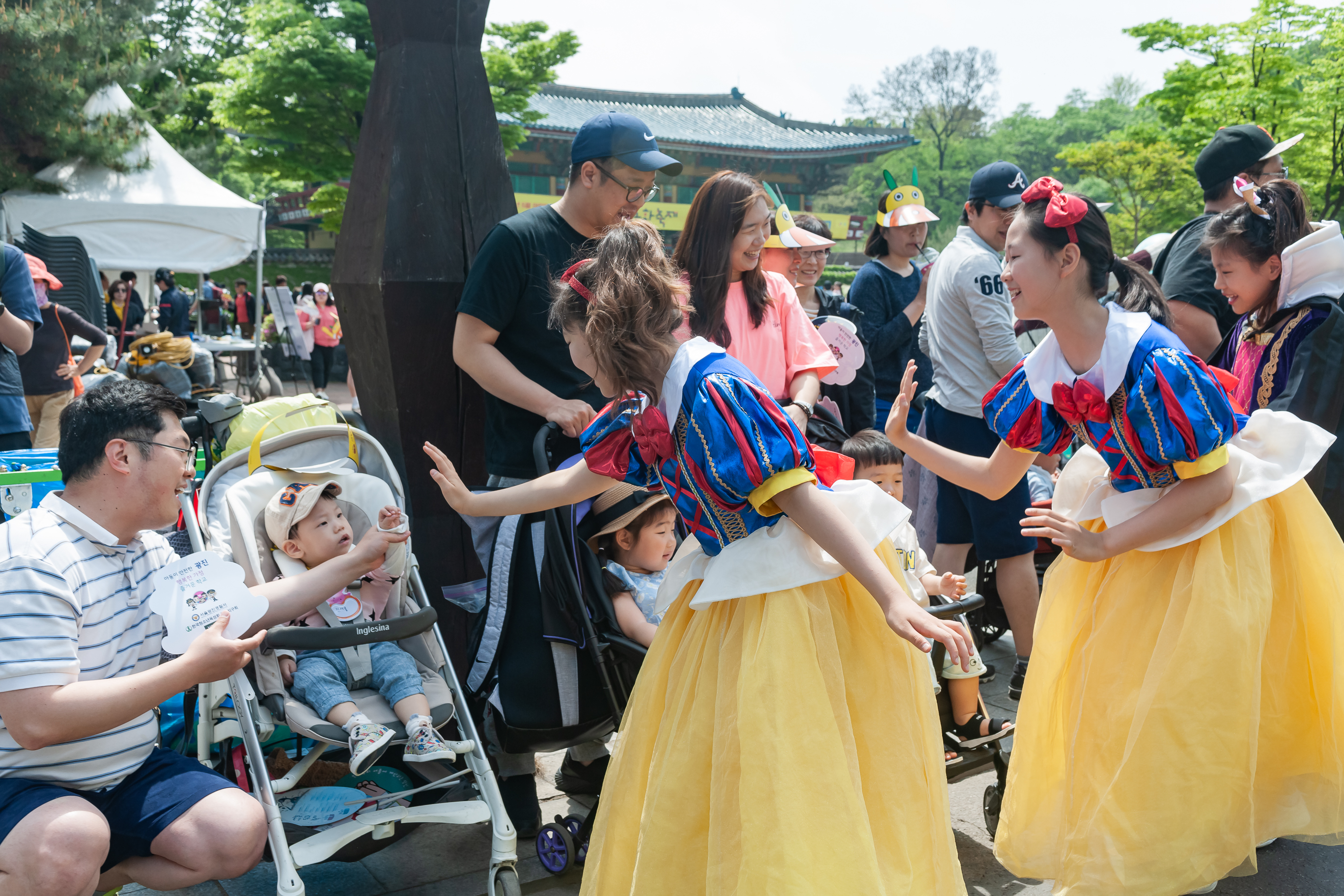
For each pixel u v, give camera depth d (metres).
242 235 13.44
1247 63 22.30
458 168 3.47
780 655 1.86
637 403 2.00
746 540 1.96
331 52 20.75
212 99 24.64
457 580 3.61
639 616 2.77
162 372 4.39
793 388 3.25
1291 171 22.34
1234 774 2.21
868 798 1.91
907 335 5.05
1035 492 4.07
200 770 2.31
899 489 3.33
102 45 14.98
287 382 17.88
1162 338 2.23
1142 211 33.69
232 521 2.62
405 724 2.56
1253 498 2.27
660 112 49.00
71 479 2.18
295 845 2.36
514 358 3.04
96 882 2.06
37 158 13.76
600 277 1.96
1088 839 2.26
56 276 9.83
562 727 2.73
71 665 2.06
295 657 2.63
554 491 2.25
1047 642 2.56
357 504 2.83
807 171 50.53
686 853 1.91
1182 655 2.24
